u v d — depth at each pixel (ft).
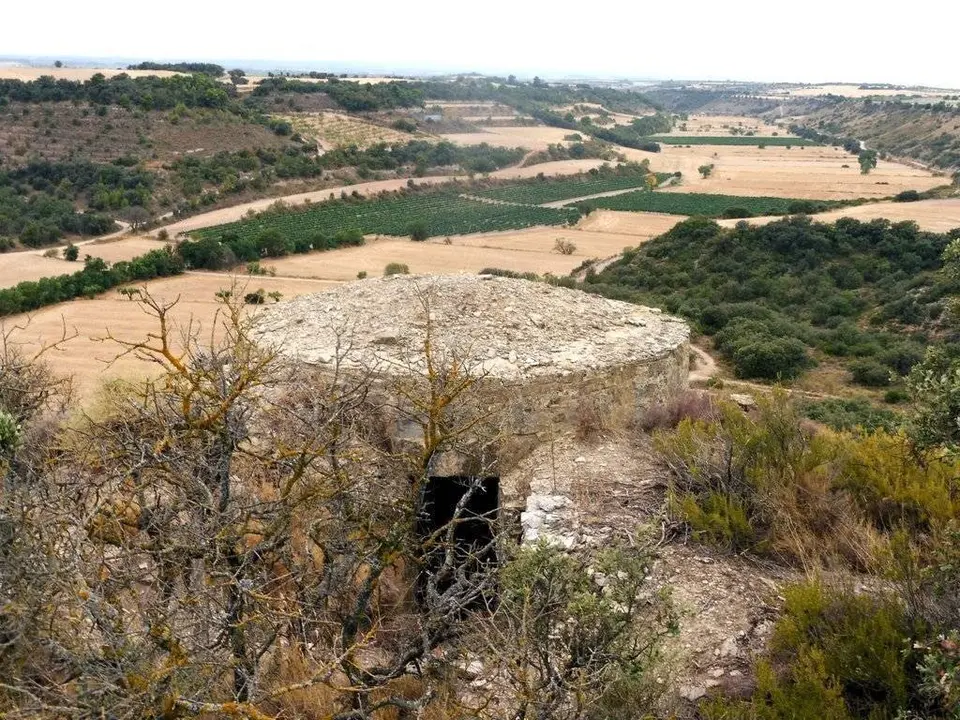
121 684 10.99
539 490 21.99
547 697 11.57
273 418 20.72
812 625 14.12
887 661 12.40
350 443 18.03
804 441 21.85
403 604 19.42
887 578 15.05
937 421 15.14
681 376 30.45
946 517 18.08
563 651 12.50
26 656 12.62
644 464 23.18
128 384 24.26
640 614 14.58
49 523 12.89
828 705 12.17
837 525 18.26
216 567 13.12
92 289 110.11
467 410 22.40
